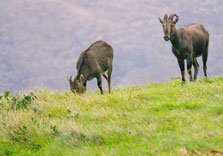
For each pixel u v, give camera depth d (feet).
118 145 165.37
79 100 234.58
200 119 183.62
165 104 209.67
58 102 230.48
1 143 184.03
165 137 164.76
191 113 193.57
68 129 179.83
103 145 169.58
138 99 227.20
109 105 222.48
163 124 184.55
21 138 184.03
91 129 180.14
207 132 161.89
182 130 170.30
